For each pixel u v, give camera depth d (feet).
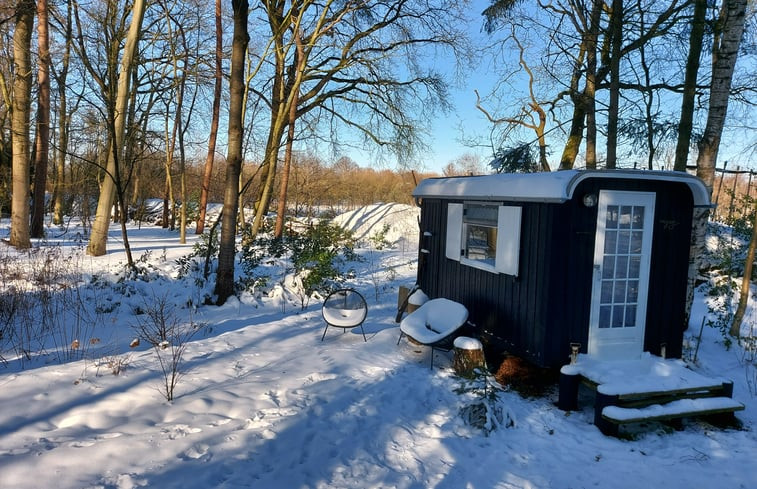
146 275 34.06
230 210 30.76
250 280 34.22
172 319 26.99
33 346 20.70
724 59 26.76
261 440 13.79
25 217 44.29
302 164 94.58
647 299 20.43
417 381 19.56
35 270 31.78
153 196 134.31
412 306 28.30
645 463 14.48
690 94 27.35
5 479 10.72
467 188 24.49
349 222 72.38
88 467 11.60
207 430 14.02
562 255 19.07
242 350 22.26
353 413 16.25
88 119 50.57
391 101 65.16
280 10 49.01
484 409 16.12
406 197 108.58
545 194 18.65
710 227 43.21
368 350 23.06
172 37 53.31
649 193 20.07
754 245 25.45
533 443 15.43
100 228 40.86
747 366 22.98
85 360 19.03
